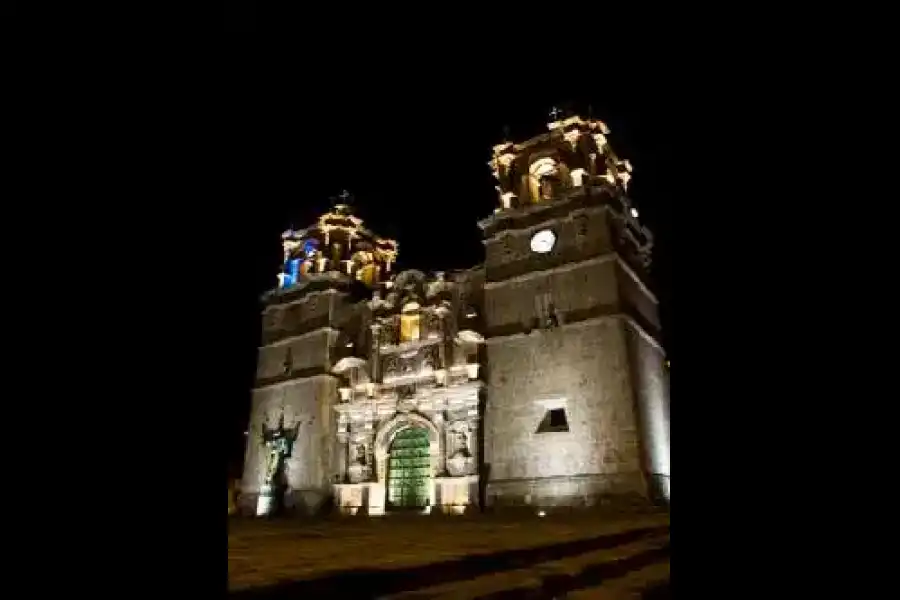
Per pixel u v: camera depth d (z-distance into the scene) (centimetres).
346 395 4806
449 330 4466
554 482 3616
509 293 4209
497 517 3253
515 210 4406
